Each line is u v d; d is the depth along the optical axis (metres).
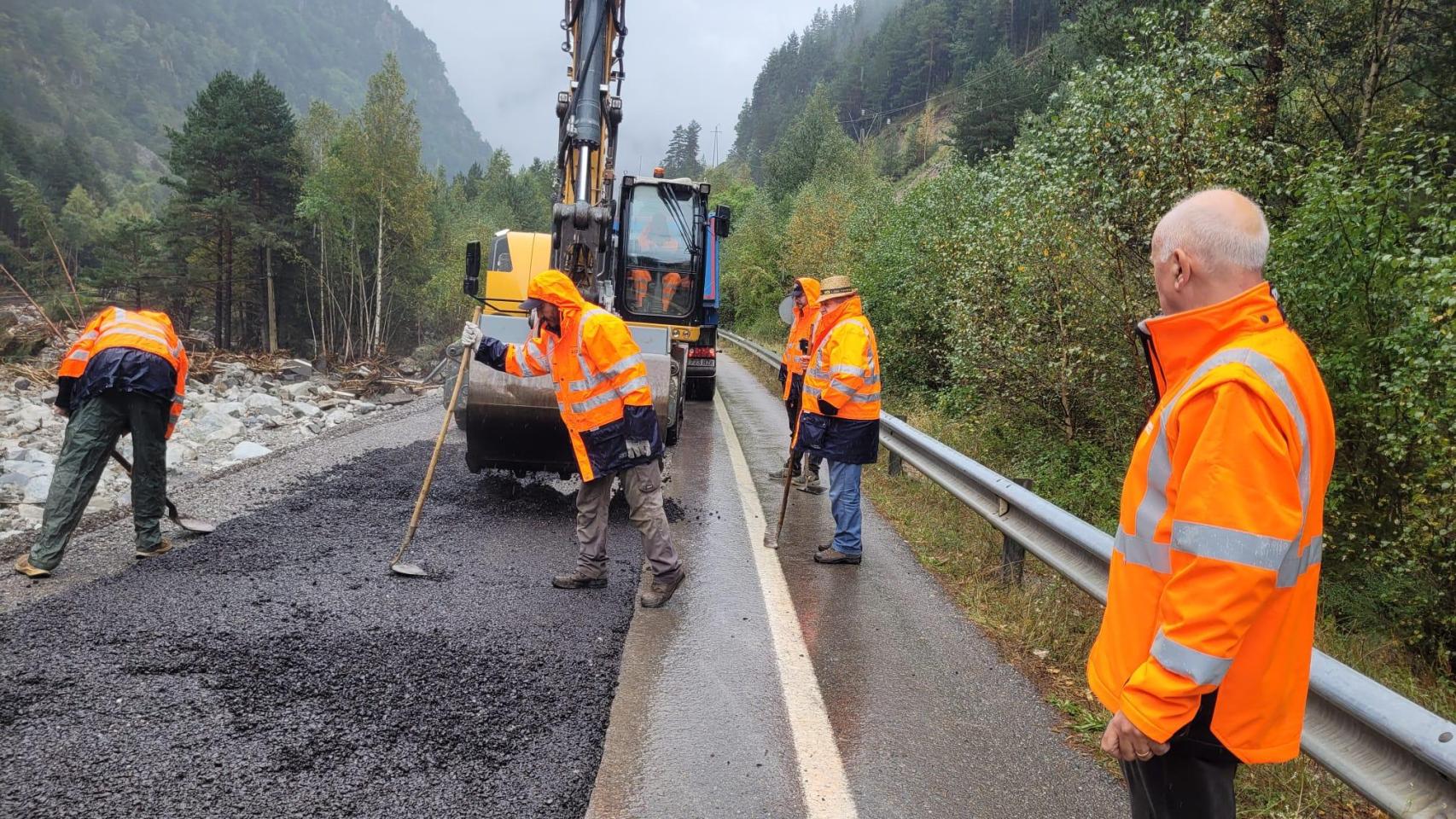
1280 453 1.49
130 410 4.41
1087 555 4.00
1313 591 1.63
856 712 3.27
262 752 2.72
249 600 4.00
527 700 3.17
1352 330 4.88
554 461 6.21
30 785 2.49
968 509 6.56
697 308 11.10
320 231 37.81
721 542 5.51
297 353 43.09
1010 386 7.36
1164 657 1.55
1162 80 5.75
